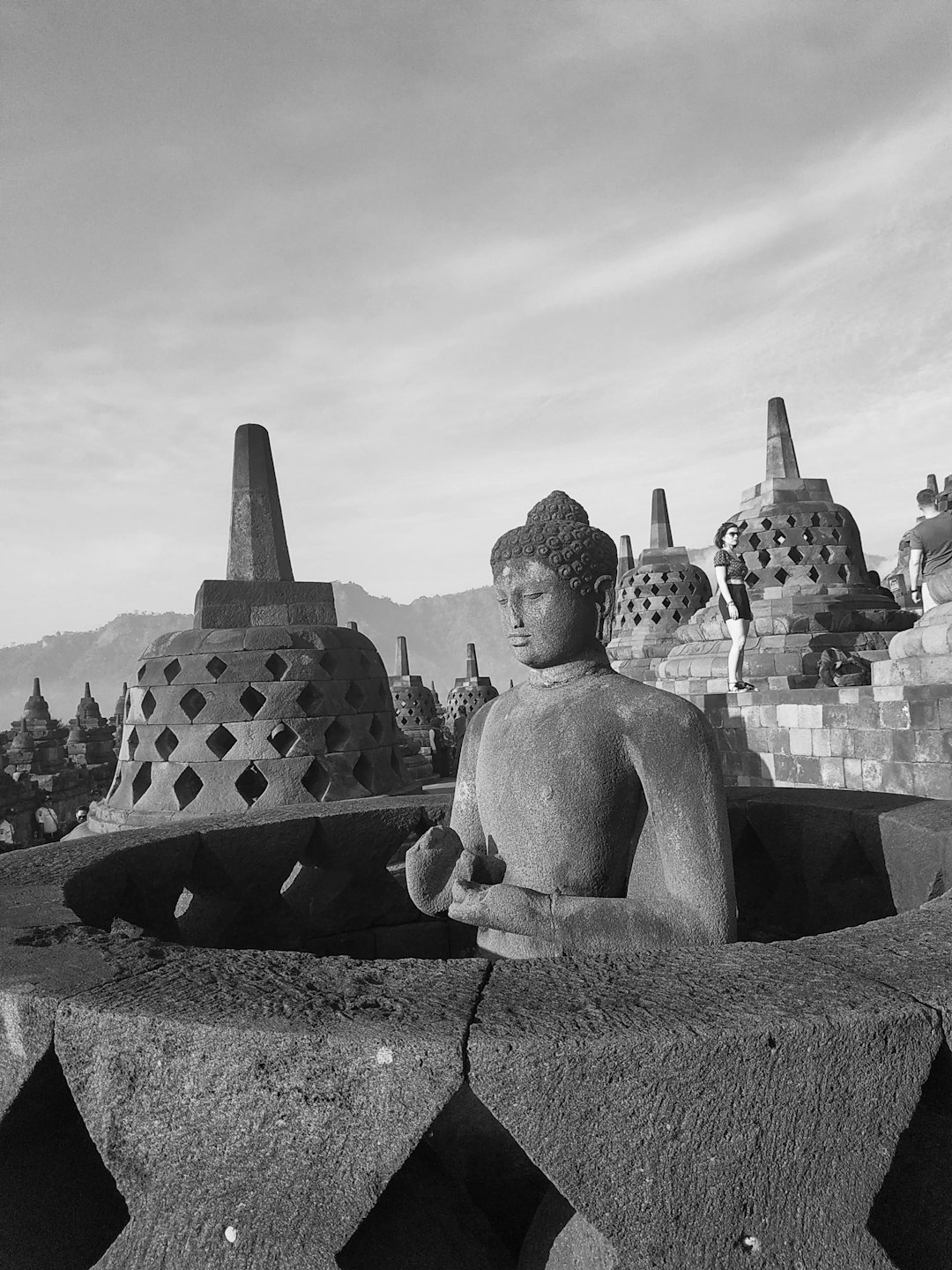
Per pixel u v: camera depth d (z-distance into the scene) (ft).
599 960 5.49
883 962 5.24
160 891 9.93
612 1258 4.58
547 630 7.94
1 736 110.42
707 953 5.54
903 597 66.74
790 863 10.90
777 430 49.70
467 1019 4.61
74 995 5.16
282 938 11.61
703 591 65.46
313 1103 4.51
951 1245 5.15
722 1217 4.45
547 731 7.67
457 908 7.28
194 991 5.17
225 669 22.86
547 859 7.52
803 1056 4.45
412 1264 5.13
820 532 46.19
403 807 12.17
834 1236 4.51
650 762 7.16
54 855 9.04
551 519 8.30
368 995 5.03
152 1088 4.83
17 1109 5.35
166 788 22.39
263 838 10.95
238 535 25.75
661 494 74.02
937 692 20.57
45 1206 5.85
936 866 8.83
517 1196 5.96
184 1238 4.81
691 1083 4.37
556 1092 4.33
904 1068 4.58
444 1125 5.95
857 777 23.57
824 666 35.53
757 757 28.22
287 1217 4.60
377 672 25.66
